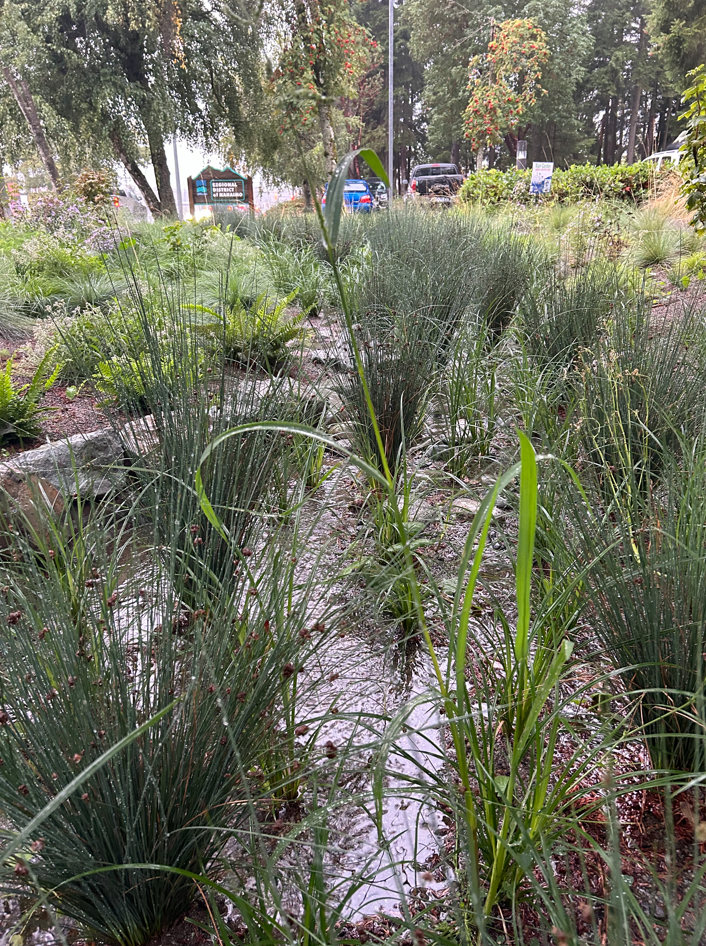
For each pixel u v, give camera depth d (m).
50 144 19.00
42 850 1.16
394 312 3.68
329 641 2.05
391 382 3.03
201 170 14.50
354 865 1.40
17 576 1.79
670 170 10.12
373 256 5.10
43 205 8.00
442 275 4.46
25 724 1.26
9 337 4.92
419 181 17.12
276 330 4.16
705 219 6.15
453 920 1.21
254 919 1.13
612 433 2.45
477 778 1.24
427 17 29.95
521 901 1.27
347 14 7.97
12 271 6.00
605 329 3.49
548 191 10.30
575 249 5.33
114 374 2.90
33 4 15.66
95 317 4.02
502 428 3.17
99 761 0.81
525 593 1.00
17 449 3.24
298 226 8.55
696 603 1.55
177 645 1.50
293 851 1.41
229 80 15.38
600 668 1.85
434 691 1.12
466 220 7.58
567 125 28.94
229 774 1.35
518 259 5.35
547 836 1.21
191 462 2.22
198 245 6.96
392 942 1.12
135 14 15.02
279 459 2.58
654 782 1.05
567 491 2.04
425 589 2.06
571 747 1.66
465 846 1.29
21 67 15.37
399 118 42.62
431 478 2.68
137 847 1.19
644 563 1.67
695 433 2.49
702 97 5.76
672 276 6.36
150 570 1.83
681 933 0.90
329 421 3.54
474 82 16.31
